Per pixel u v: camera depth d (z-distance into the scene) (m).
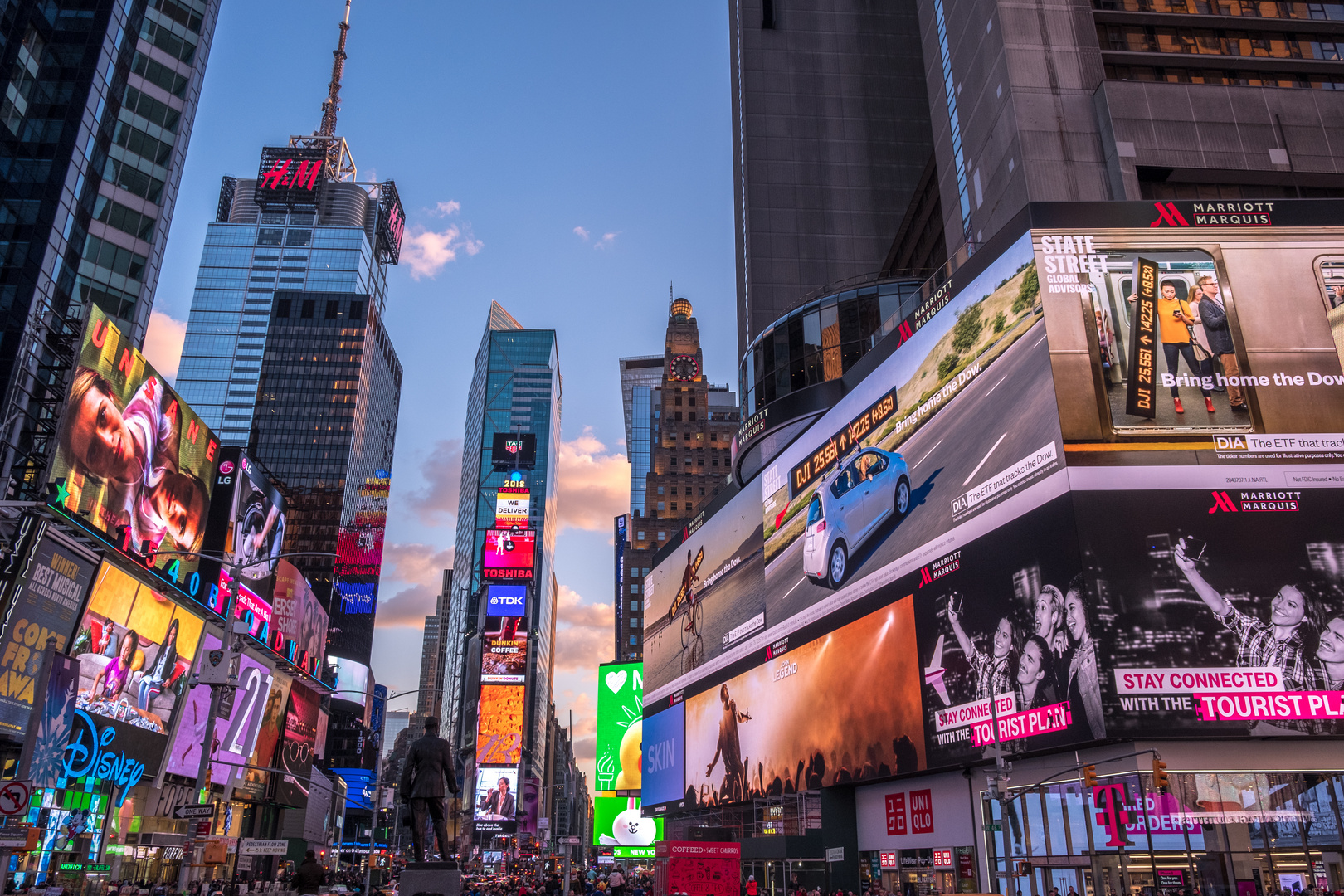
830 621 60.75
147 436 59.47
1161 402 42.00
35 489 52.19
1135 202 45.97
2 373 74.88
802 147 115.62
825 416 65.44
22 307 77.75
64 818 53.69
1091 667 37.84
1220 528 39.66
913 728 49.69
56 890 39.88
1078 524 39.75
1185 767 36.84
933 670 48.44
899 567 53.00
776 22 122.25
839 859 54.94
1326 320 43.53
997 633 43.84
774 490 72.88
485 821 177.38
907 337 55.94
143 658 60.09
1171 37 67.38
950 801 48.41
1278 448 41.09
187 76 99.75
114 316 87.94
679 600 97.31
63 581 51.31
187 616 65.81
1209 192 61.47
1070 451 41.06
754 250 110.50
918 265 101.38
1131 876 36.56
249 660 76.56
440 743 20.77
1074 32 65.25
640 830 111.81
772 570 71.69
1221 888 35.19
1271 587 38.69
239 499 74.81
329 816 115.50
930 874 49.66
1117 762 38.06
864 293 70.56
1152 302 43.88
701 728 85.69
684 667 93.38
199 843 46.72
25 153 82.62
